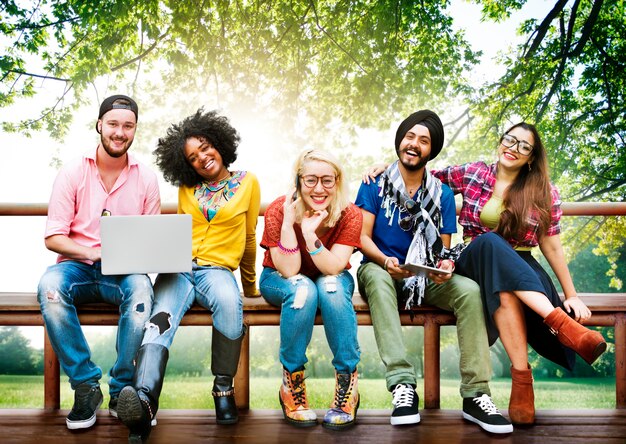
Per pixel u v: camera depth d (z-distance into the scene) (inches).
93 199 85.7
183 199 87.5
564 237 458.6
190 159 84.6
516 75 446.3
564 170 446.0
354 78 430.9
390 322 80.7
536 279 76.9
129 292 76.7
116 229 76.4
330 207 80.9
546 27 446.9
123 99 85.7
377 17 420.5
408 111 445.7
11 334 631.2
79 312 84.5
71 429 76.7
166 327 73.6
